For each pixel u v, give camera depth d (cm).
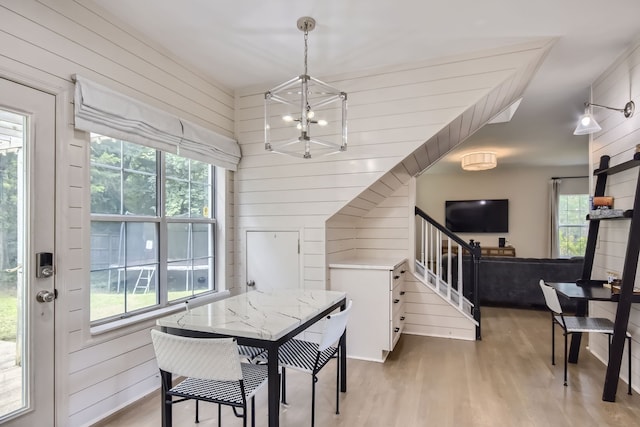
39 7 190
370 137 312
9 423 177
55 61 198
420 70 297
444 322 388
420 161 376
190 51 279
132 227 258
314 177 330
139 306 262
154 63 263
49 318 194
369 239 421
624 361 278
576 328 270
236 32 252
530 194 804
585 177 771
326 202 327
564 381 271
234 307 213
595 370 295
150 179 275
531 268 483
